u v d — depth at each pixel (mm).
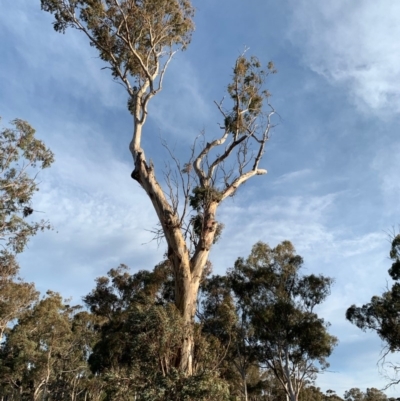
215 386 9320
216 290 28125
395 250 25453
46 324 34281
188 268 11711
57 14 16203
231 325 13930
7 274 27062
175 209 12297
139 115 14445
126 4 16000
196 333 10648
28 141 23438
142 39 16578
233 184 13797
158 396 8953
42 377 33969
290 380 26359
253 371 33781
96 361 19750
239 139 14883
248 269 29312
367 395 48438
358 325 25953
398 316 24766
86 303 32125
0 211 23094
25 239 23812
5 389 37250
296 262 29703
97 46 16328
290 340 26656
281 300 27141
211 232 12391
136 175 13055
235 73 15945
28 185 23922
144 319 9898
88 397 38500
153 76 15445
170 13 16406
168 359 9852
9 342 33250
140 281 31391
